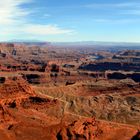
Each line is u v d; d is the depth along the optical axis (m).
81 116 166.12
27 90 181.38
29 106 159.75
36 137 102.12
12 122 116.38
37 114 145.50
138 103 197.38
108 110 183.50
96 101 196.62
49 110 164.88
